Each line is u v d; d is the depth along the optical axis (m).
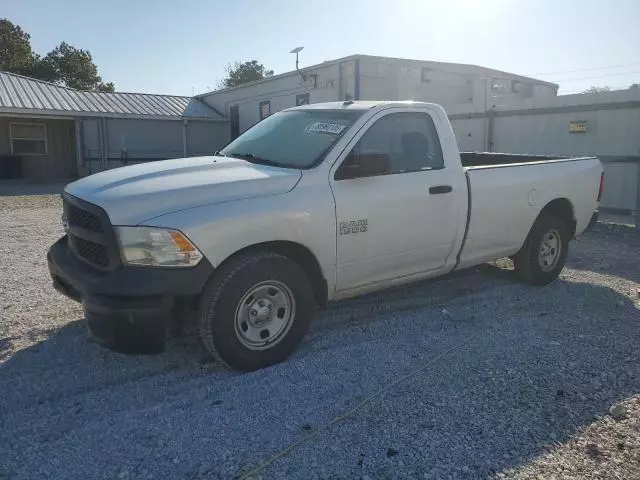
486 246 5.79
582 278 6.96
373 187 4.72
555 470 3.00
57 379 3.99
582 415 3.55
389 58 19.34
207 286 3.94
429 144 5.28
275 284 4.17
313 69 21.27
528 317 5.42
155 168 4.54
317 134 4.87
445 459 3.08
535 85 24.25
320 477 2.93
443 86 20.89
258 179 4.23
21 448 3.15
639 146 11.30
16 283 6.46
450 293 6.18
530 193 6.11
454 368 4.22
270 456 3.10
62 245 4.67
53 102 25.05
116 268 3.77
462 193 5.39
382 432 3.34
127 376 4.07
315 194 4.37
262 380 3.99
